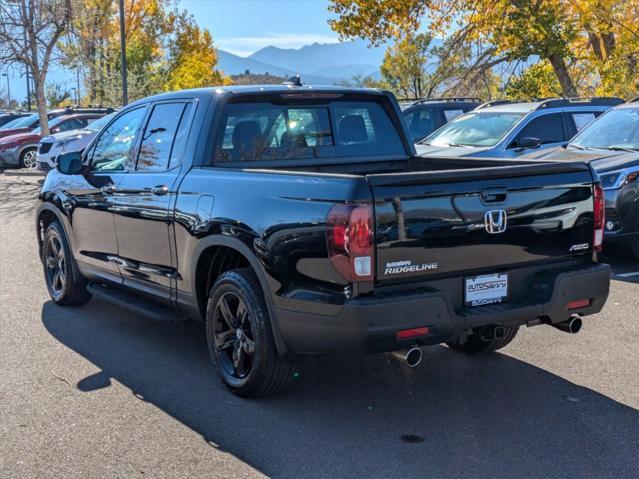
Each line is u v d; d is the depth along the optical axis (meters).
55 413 4.60
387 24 24.44
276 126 5.61
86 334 6.30
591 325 6.43
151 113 5.96
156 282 5.66
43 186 7.36
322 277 4.09
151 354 5.77
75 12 21.75
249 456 4.02
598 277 4.70
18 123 25.17
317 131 5.82
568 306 4.60
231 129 5.40
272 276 4.38
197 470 3.85
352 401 4.80
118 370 5.39
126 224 5.92
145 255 5.73
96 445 4.15
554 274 4.58
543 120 11.52
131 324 6.61
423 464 3.91
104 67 31.48
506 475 3.78
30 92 41.41
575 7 21.22
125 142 6.19
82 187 6.55
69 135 18.47
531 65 23.81
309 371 5.37
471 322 4.24
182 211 5.17
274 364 4.59
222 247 5.01
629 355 5.63
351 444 4.16
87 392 4.95
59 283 7.26
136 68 36.69
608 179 8.52
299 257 4.21
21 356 5.70
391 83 38.81
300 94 5.67
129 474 3.81
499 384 5.07
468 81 24.72
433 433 4.29
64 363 5.54
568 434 4.26
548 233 4.63
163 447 4.12
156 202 5.48
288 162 5.62
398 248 4.06
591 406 4.67
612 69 20.72
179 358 5.67
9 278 8.41
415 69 36.34
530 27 21.06
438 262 4.20
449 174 4.19
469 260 4.32
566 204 4.69
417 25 24.52
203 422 4.46
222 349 5.01
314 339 4.21
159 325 6.58
